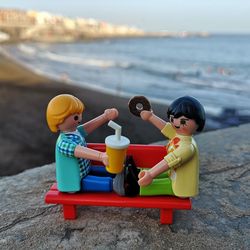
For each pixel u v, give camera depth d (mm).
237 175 176
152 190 124
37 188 167
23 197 158
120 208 143
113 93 1062
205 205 146
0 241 124
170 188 124
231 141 229
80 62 2043
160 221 132
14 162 492
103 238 124
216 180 170
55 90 1083
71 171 125
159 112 753
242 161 194
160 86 1212
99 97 973
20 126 661
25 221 137
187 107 113
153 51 2799
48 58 2264
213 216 138
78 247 120
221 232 128
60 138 124
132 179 124
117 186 125
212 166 187
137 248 118
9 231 130
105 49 3139
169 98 996
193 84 1239
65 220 135
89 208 143
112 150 112
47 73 1530
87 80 1361
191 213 140
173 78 1401
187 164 119
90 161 138
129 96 1001
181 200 124
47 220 136
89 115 741
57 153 124
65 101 120
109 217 136
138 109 132
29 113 763
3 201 154
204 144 225
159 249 118
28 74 1442
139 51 2840
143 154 137
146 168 139
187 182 120
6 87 1081
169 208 123
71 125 124
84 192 130
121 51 2879
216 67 1704
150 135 598
